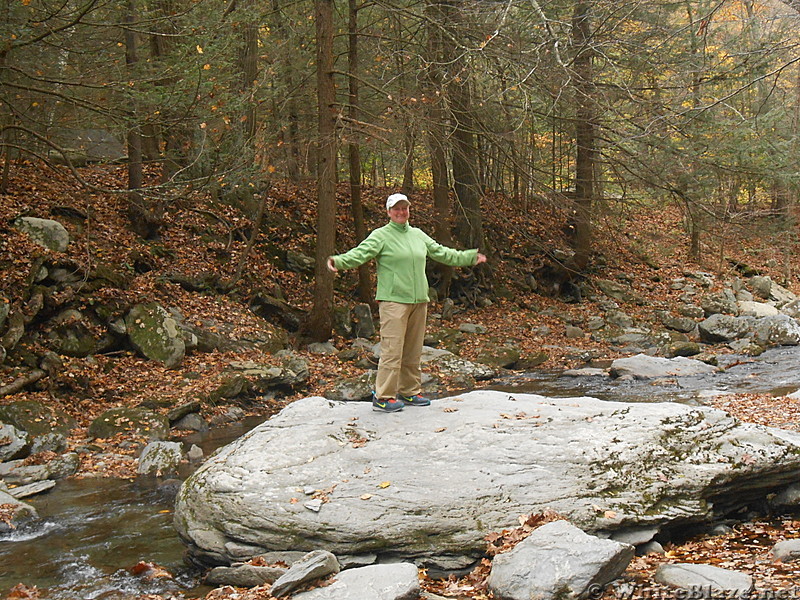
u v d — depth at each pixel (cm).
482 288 2159
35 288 1273
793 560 465
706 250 2717
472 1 1506
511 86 1449
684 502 522
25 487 797
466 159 1859
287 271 1869
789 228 2297
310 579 435
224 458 578
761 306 2178
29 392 1148
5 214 1406
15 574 555
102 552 598
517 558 432
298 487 532
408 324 639
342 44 1941
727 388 1240
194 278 1625
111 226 1631
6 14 1011
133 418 1059
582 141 1998
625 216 2539
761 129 1590
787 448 577
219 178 1311
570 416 607
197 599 478
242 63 1766
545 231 2420
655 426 581
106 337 1328
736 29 1388
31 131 1088
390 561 486
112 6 1155
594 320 2045
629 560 433
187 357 1384
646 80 1727
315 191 2153
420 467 543
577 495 509
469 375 1448
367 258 604
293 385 1369
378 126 1521
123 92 1108
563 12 1659
